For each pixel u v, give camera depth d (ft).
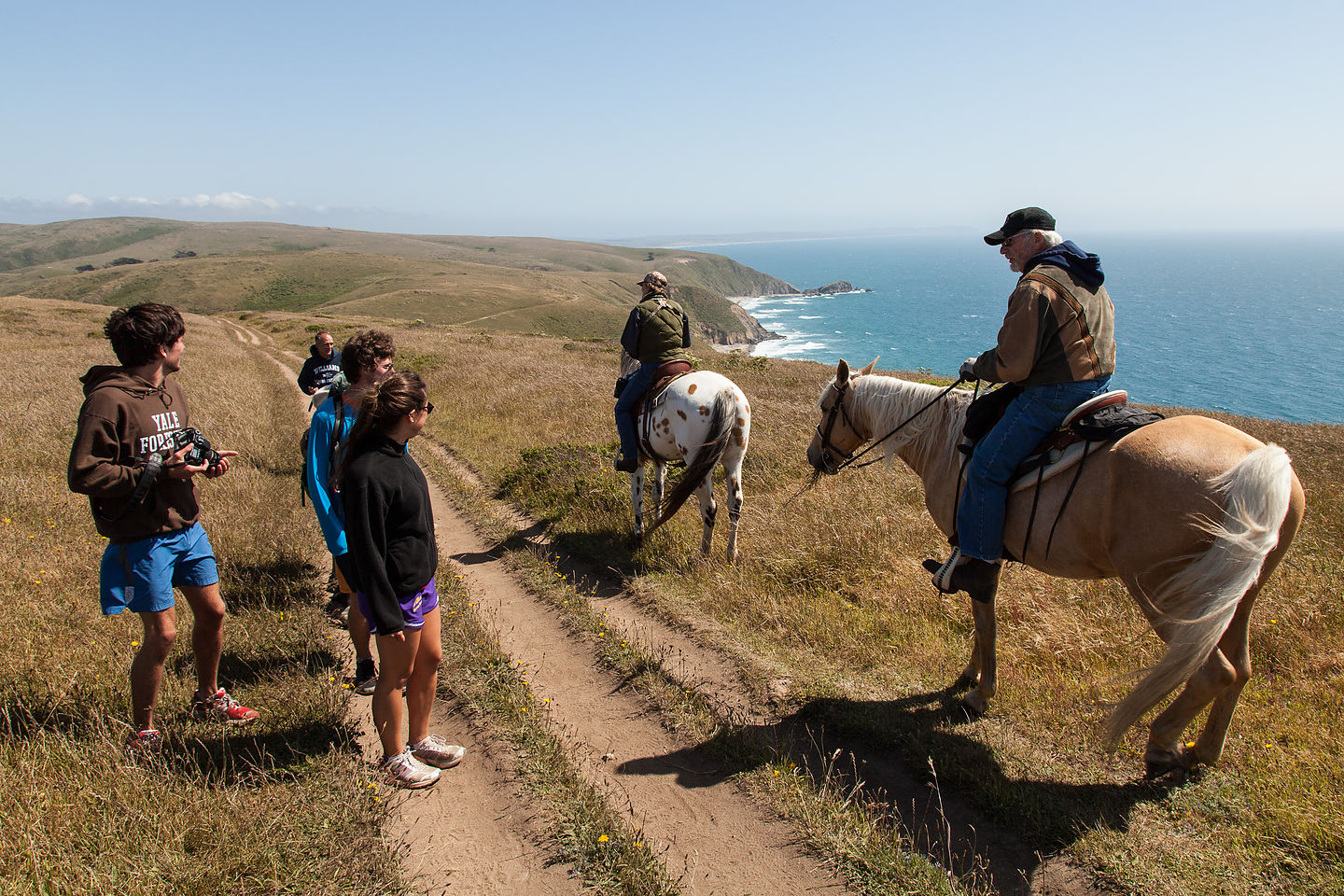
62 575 18.19
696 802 11.73
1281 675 13.97
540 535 25.11
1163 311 637.30
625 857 10.22
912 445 15.51
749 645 16.66
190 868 9.36
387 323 162.30
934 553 20.15
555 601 19.58
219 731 12.68
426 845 10.76
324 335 28.19
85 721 12.06
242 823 10.21
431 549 11.55
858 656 15.88
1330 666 13.82
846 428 17.29
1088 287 11.92
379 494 10.53
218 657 12.95
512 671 15.65
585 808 11.32
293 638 16.52
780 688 14.78
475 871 10.27
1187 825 10.48
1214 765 11.47
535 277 619.26
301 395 52.80
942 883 9.67
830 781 12.01
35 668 13.83
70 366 59.16
